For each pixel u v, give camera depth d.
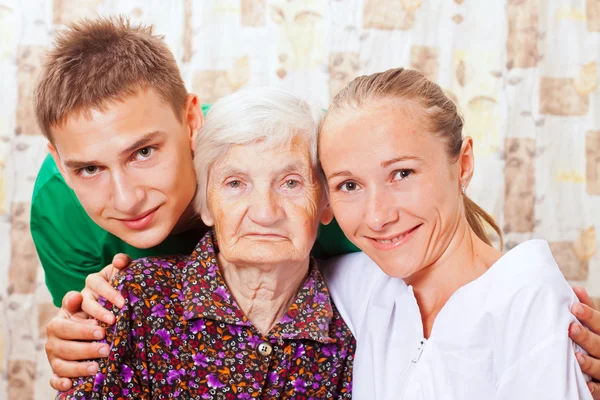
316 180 1.01
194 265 1.06
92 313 1.02
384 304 1.09
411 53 2.47
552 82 2.56
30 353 2.46
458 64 2.52
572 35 2.56
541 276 0.92
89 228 1.35
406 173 0.95
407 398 0.97
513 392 0.90
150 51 1.12
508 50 2.54
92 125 1.03
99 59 1.05
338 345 1.08
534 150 2.56
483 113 2.54
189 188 1.15
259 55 2.42
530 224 2.58
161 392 1.00
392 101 0.94
